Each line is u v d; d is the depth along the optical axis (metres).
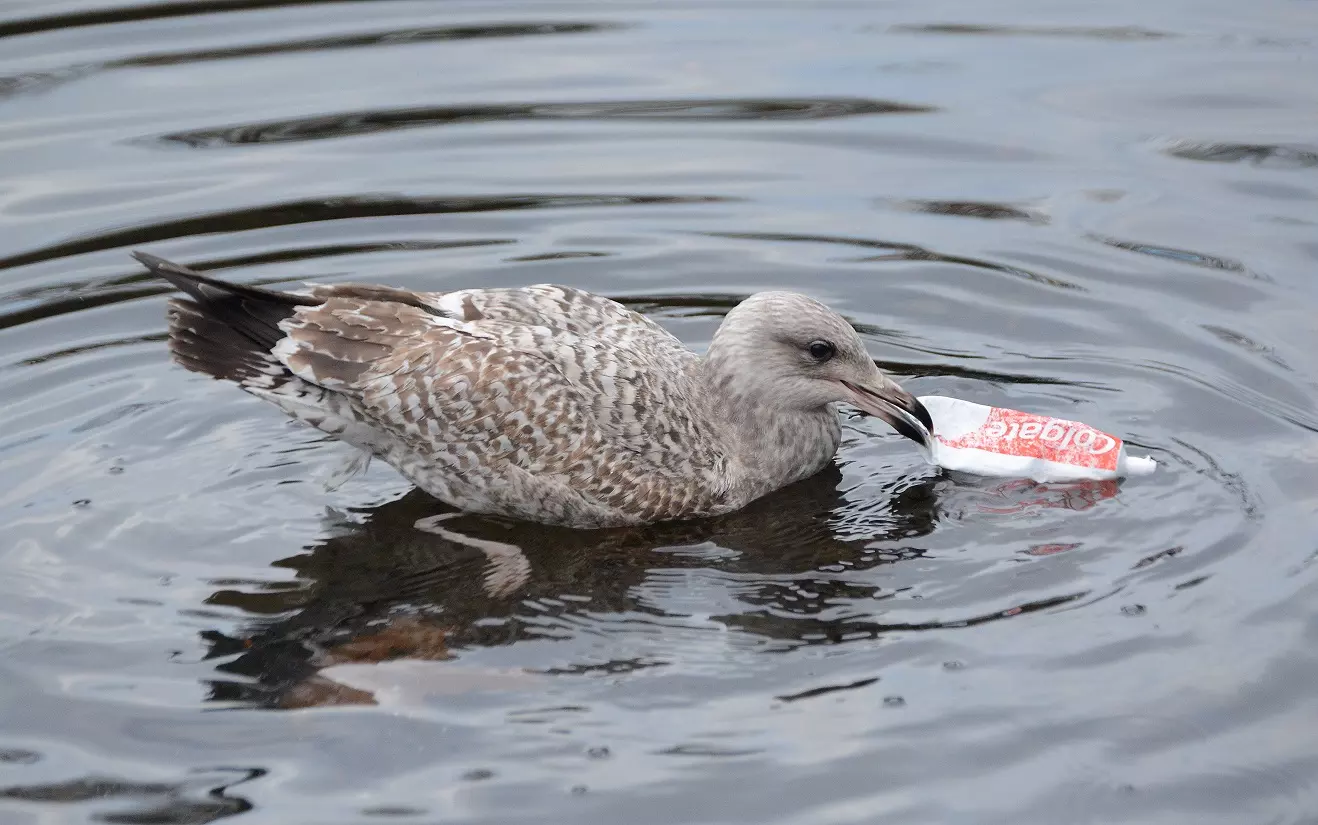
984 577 7.45
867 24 14.41
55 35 13.75
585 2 14.94
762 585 7.52
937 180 11.74
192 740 6.27
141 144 11.98
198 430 8.91
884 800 5.86
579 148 12.19
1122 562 7.50
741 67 13.47
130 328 9.88
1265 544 7.56
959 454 8.66
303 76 13.16
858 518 8.23
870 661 6.75
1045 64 13.41
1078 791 5.91
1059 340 9.81
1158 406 9.01
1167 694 6.43
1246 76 12.99
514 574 7.70
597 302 8.69
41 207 11.12
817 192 11.61
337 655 6.88
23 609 7.22
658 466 8.26
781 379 8.53
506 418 7.97
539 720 6.35
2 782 6.01
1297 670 6.57
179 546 7.82
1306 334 9.62
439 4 14.85
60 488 8.27
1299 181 11.41
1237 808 5.81
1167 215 11.11
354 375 7.87
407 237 10.95
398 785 5.96
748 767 6.04
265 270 10.47
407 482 8.71
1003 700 6.43
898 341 9.88
